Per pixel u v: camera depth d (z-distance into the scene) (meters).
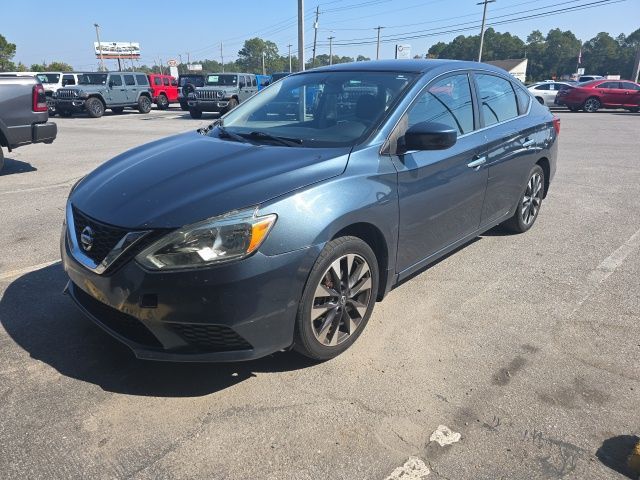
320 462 2.26
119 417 2.52
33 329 3.32
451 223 3.83
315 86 3.80
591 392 2.75
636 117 21.62
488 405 2.63
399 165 3.18
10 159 9.73
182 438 2.39
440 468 2.23
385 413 2.57
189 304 2.42
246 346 2.58
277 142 3.29
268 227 2.48
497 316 3.58
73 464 2.23
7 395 2.67
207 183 2.69
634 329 3.41
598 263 4.56
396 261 3.31
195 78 25.09
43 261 4.45
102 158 9.94
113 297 2.54
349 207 2.79
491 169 4.19
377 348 3.17
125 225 2.51
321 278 2.74
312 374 2.89
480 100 4.17
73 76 23.75
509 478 2.18
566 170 8.97
